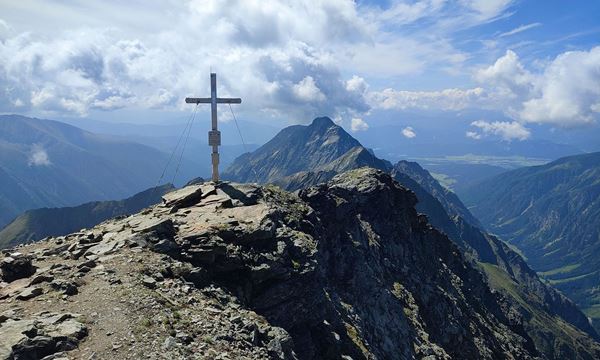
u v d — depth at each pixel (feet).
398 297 238.27
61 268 98.12
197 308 90.94
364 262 225.56
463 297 355.77
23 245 131.54
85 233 134.00
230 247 118.32
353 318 171.01
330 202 237.86
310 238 145.59
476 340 289.53
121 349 69.77
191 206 150.51
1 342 65.10
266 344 90.22
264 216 137.08
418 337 215.31
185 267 104.53
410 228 341.62
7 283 93.66
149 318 79.41
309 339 121.29
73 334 70.85
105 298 84.38
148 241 113.09
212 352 76.18
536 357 403.13
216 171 177.78
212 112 176.86
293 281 122.52
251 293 114.42
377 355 164.45
